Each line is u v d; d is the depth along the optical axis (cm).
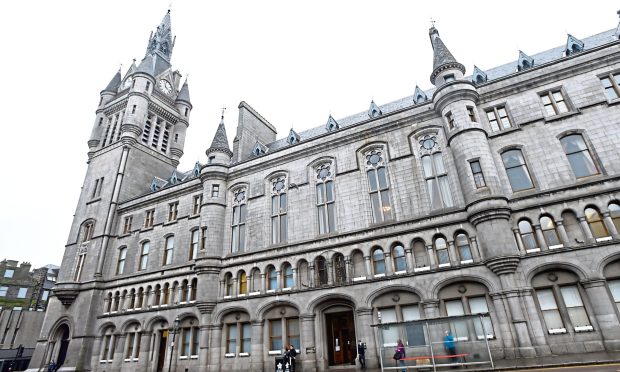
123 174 4091
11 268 7075
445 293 2027
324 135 2859
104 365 3180
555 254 1819
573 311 1758
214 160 3294
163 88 5203
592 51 2173
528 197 1984
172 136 5009
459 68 2505
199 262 2856
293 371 2130
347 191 2573
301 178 2828
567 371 1300
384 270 2241
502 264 1841
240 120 3681
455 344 1673
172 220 3509
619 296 1695
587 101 2097
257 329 2492
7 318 5544
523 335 1719
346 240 2397
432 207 2275
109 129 4656
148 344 3031
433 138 2442
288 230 2698
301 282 2489
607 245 1741
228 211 3092
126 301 3338
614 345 1591
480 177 2067
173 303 3034
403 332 1800
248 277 2692
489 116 2352
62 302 3578
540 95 2256
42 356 3447
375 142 2617
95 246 3762
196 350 2769
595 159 1961
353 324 2322
